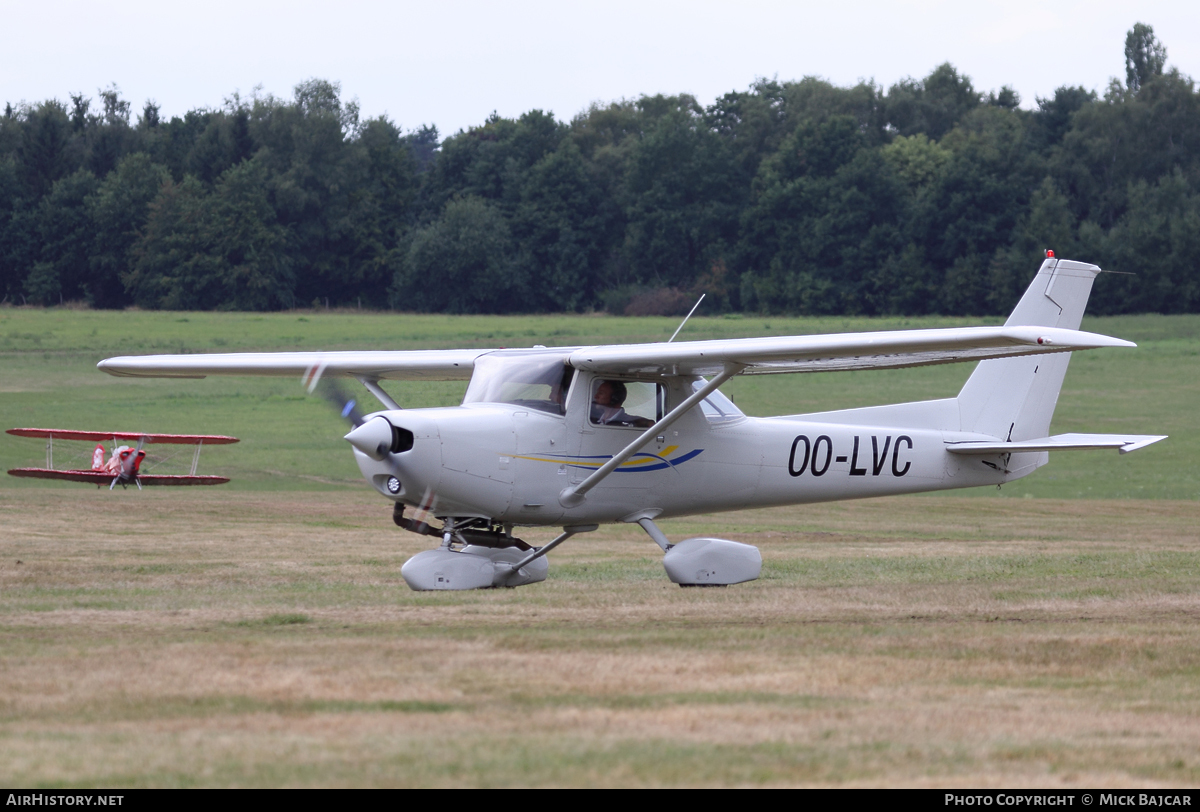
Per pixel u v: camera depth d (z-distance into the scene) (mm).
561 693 19453
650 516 34312
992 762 15828
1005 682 20609
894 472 39000
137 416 110562
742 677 20766
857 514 67750
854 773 15266
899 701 19125
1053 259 39812
